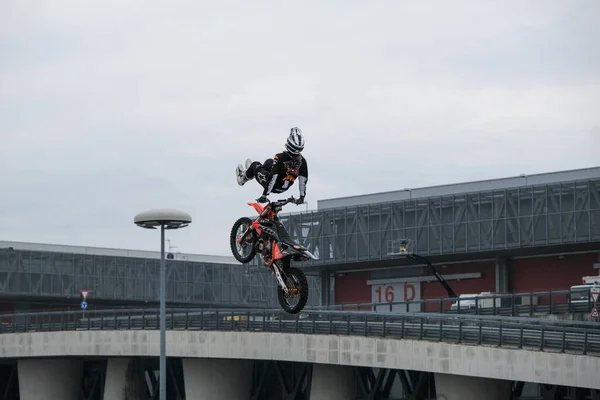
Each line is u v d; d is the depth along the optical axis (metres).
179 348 119.38
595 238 147.38
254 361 122.56
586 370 78.56
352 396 106.56
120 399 132.00
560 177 160.25
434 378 97.62
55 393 143.62
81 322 134.00
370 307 149.00
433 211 165.75
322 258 178.38
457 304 124.12
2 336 142.50
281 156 34.91
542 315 113.75
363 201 182.50
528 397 90.88
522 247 154.38
